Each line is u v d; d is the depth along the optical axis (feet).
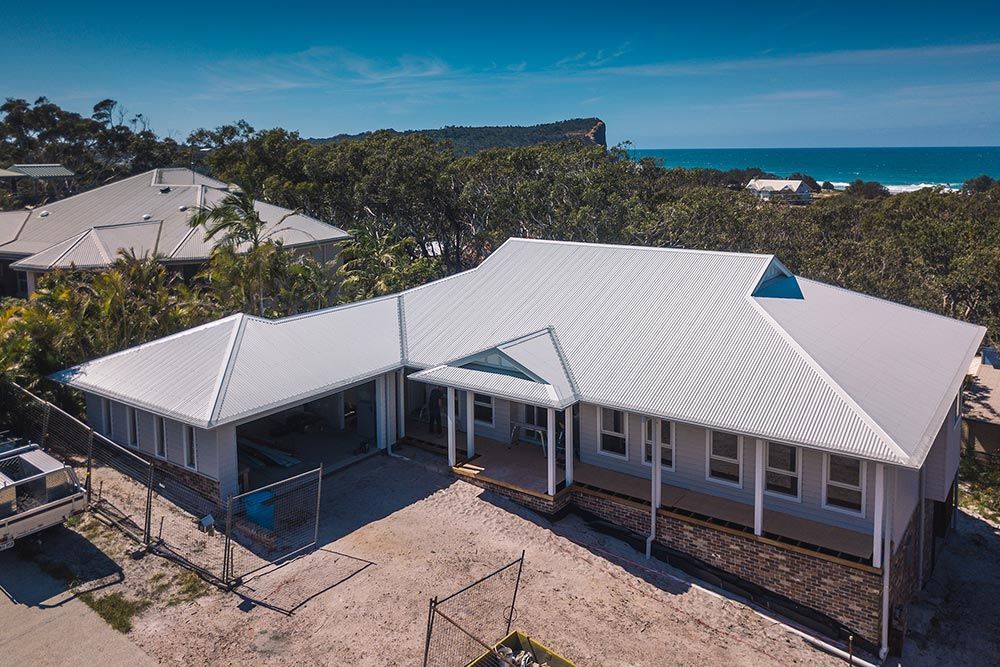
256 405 62.28
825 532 56.54
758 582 56.13
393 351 77.00
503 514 64.28
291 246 136.15
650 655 47.91
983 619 58.75
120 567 54.90
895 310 75.31
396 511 64.34
